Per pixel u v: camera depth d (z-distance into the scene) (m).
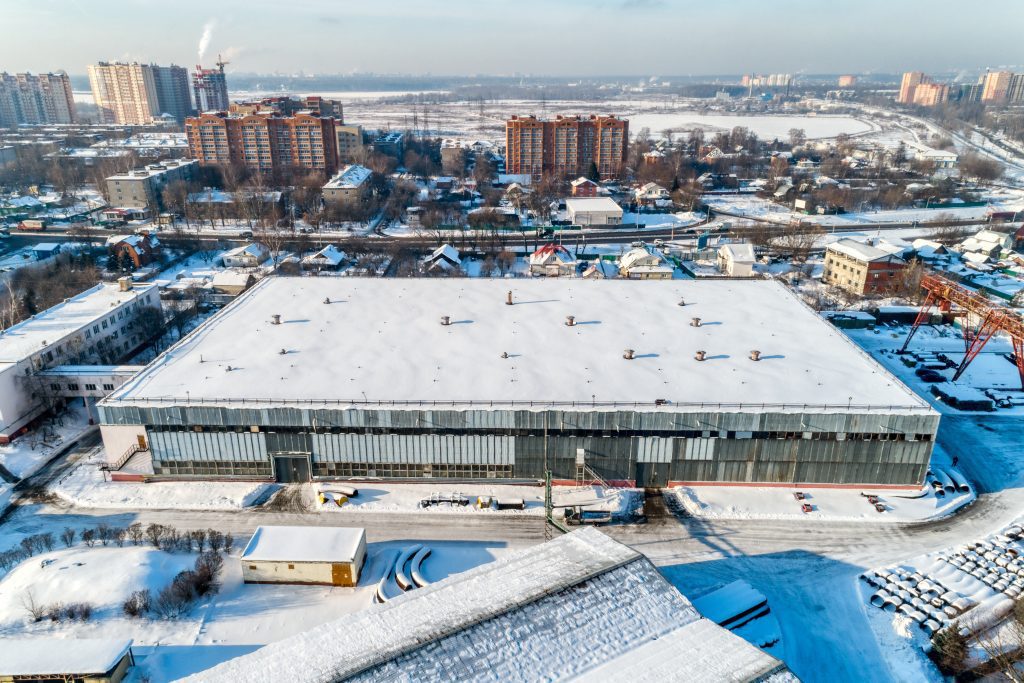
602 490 72.38
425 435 71.31
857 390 73.31
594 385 74.31
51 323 95.62
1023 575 60.34
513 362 79.38
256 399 71.56
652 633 46.59
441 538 65.44
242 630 53.75
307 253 166.62
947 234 178.00
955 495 72.19
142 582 57.09
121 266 151.88
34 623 53.66
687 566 61.59
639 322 90.50
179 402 71.06
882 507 69.25
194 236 185.62
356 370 77.56
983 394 93.88
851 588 59.06
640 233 192.38
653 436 70.69
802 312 94.62
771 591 58.62
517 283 104.12
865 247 141.12
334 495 70.94
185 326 117.88
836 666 51.09
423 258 162.00
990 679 50.06
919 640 53.66
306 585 59.22
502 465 72.81
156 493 72.06
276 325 89.56
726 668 43.03
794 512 69.06
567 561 53.31
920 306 127.50
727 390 73.25
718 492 72.12
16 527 66.69
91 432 84.62
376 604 53.19
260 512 69.38
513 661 43.12
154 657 50.50
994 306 98.00
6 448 80.25
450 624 45.47
